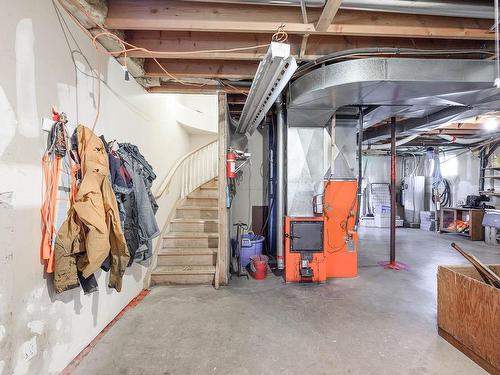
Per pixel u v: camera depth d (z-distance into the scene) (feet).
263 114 11.19
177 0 6.59
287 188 12.02
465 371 5.90
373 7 5.86
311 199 11.95
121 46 7.48
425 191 27.48
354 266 12.28
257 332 7.50
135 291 9.88
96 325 7.23
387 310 8.88
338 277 12.21
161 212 12.64
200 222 13.65
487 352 5.88
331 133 12.44
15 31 4.58
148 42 7.98
